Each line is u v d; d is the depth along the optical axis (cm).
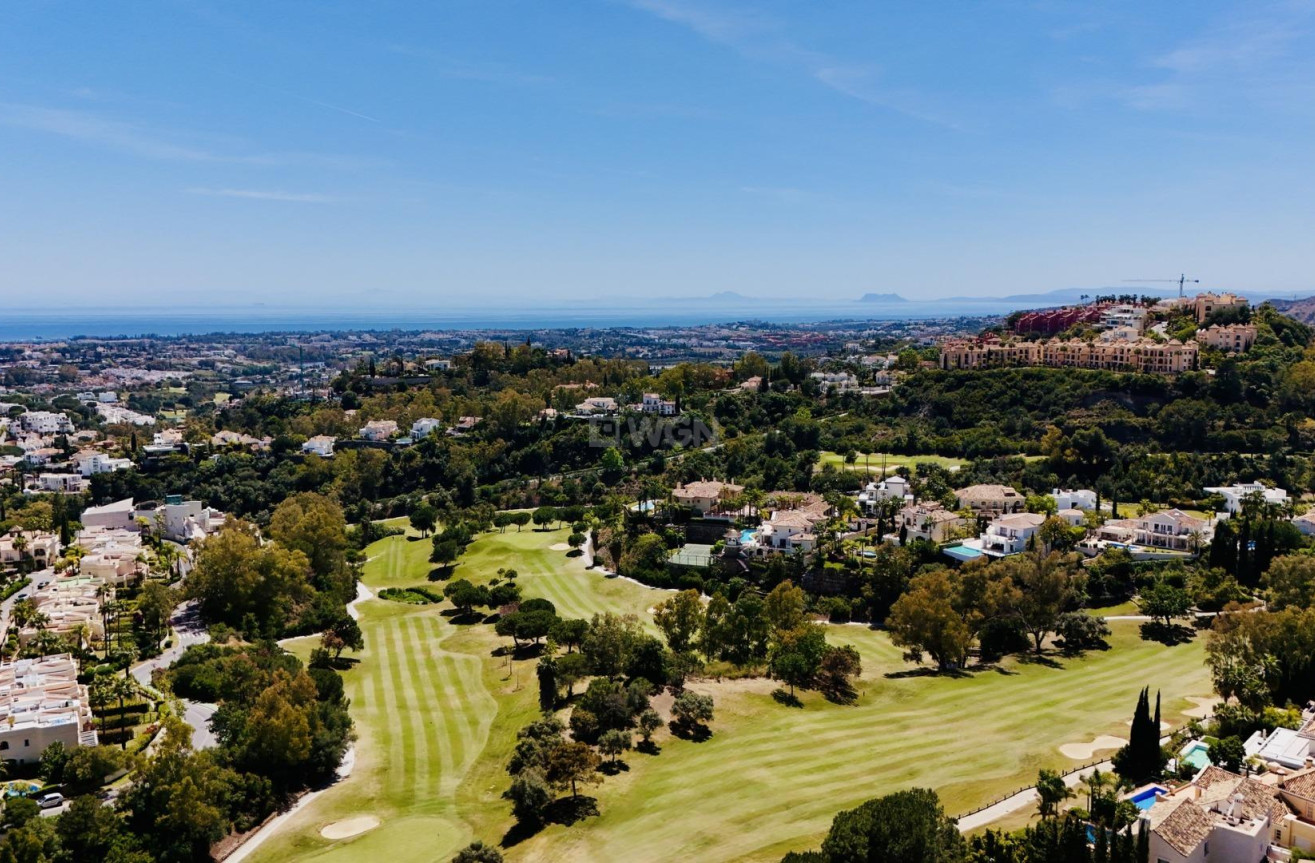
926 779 10000
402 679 14688
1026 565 15038
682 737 11569
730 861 8575
